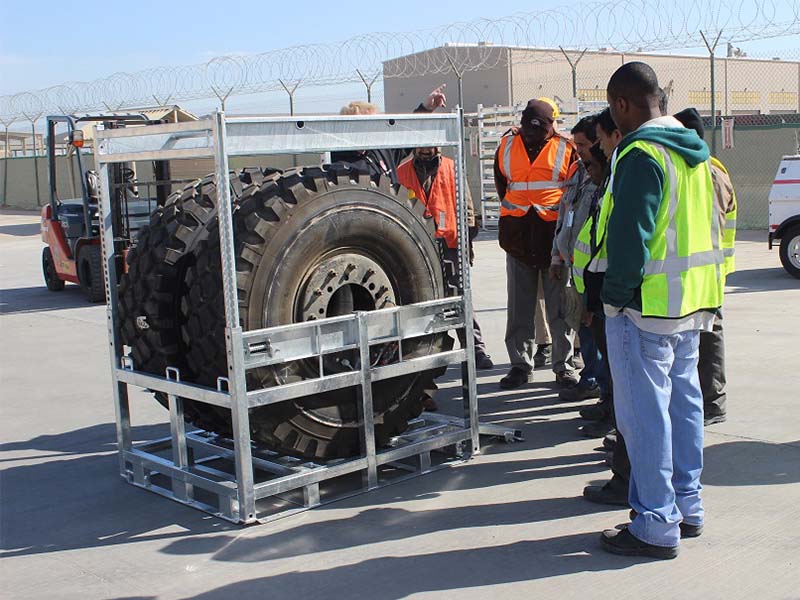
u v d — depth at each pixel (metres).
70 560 4.05
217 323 4.33
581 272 4.48
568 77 28.41
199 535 4.25
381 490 4.73
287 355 4.29
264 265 4.30
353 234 4.62
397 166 6.71
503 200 6.58
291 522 4.35
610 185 3.76
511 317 6.71
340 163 4.96
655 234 3.56
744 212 18.08
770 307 9.57
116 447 5.79
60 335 10.16
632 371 3.67
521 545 3.94
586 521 4.18
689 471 3.89
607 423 5.42
